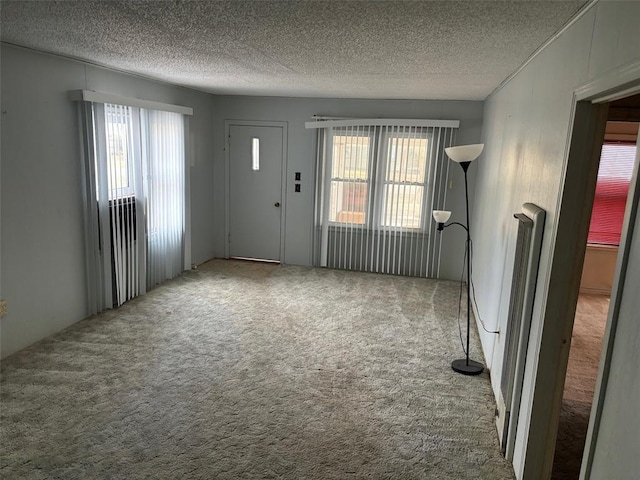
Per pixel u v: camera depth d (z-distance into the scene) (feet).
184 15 7.73
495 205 12.75
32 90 11.32
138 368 11.00
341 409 9.66
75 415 9.05
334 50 9.97
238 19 7.85
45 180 11.95
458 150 10.74
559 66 7.14
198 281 18.10
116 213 14.43
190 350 12.07
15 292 11.34
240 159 21.04
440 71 11.94
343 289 17.76
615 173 18.76
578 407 10.34
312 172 20.43
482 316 13.43
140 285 16.05
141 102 14.75
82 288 13.62
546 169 7.41
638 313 4.12
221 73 13.91
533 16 6.71
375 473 7.80
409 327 14.25
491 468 8.04
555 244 6.44
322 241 20.61
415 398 10.22
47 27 8.81
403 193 19.38
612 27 5.09
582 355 13.34
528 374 7.48
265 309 15.30
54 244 12.42
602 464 4.63
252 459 8.02
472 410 9.85
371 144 19.30
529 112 9.12
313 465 7.93
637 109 9.84
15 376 10.40
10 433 8.43
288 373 11.07
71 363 11.11
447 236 19.40
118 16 7.91
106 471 7.58
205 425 8.91
